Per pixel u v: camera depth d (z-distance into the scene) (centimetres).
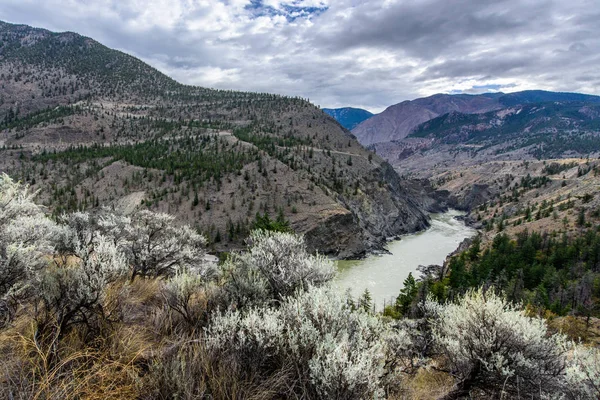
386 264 7775
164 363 318
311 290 455
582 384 381
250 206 9225
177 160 12019
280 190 10288
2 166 14525
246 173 10825
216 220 8656
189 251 1259
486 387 464
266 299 559
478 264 6556
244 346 352
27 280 404
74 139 19275
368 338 396
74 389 258
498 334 469
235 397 295
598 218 8819
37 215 766
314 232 8269
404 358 556
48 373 271
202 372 321
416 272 7069
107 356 321
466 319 507
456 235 12250
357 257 8300
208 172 10788
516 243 8006
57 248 841
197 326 457
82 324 388
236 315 393
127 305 496
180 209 9119
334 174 13612
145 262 1073
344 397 291
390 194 13950
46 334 343
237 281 573
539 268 5700
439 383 532
